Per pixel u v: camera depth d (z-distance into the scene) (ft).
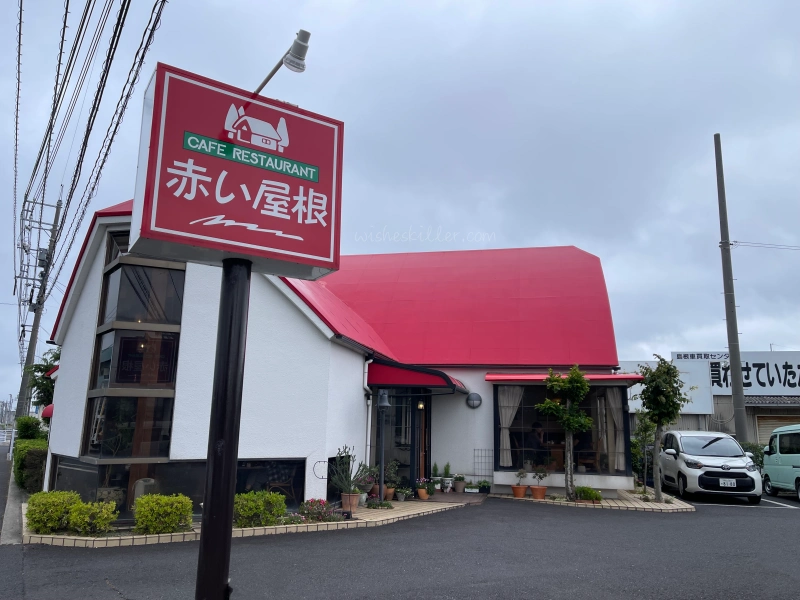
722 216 69.41
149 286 31.76
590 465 47.34
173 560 23.09
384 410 40.55
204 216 14.26
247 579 20.59
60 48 21.18
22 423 71.92
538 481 47.57
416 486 44.78
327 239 16.08
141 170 14.29
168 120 14.28
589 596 19.29
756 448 60.44
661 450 55.62
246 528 29.12
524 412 49.62
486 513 37.88
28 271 69.26
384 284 64.08
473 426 51.57
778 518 37.50
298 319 35.04
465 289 61.05
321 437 34.19
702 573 22.38
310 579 20.68
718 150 71.92
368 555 24.47
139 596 18.52
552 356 51.72
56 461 38.58
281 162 15.70
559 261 64.28
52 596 18.48
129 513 29.68
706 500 48.49
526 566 23.06
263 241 14.94
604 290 58.03
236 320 14.02
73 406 35.53
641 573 22.26
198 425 31.45
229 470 12.54
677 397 44.78
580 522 34.65
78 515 26.63
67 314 38.83
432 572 21.86
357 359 40.65
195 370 31.78
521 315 56.24
